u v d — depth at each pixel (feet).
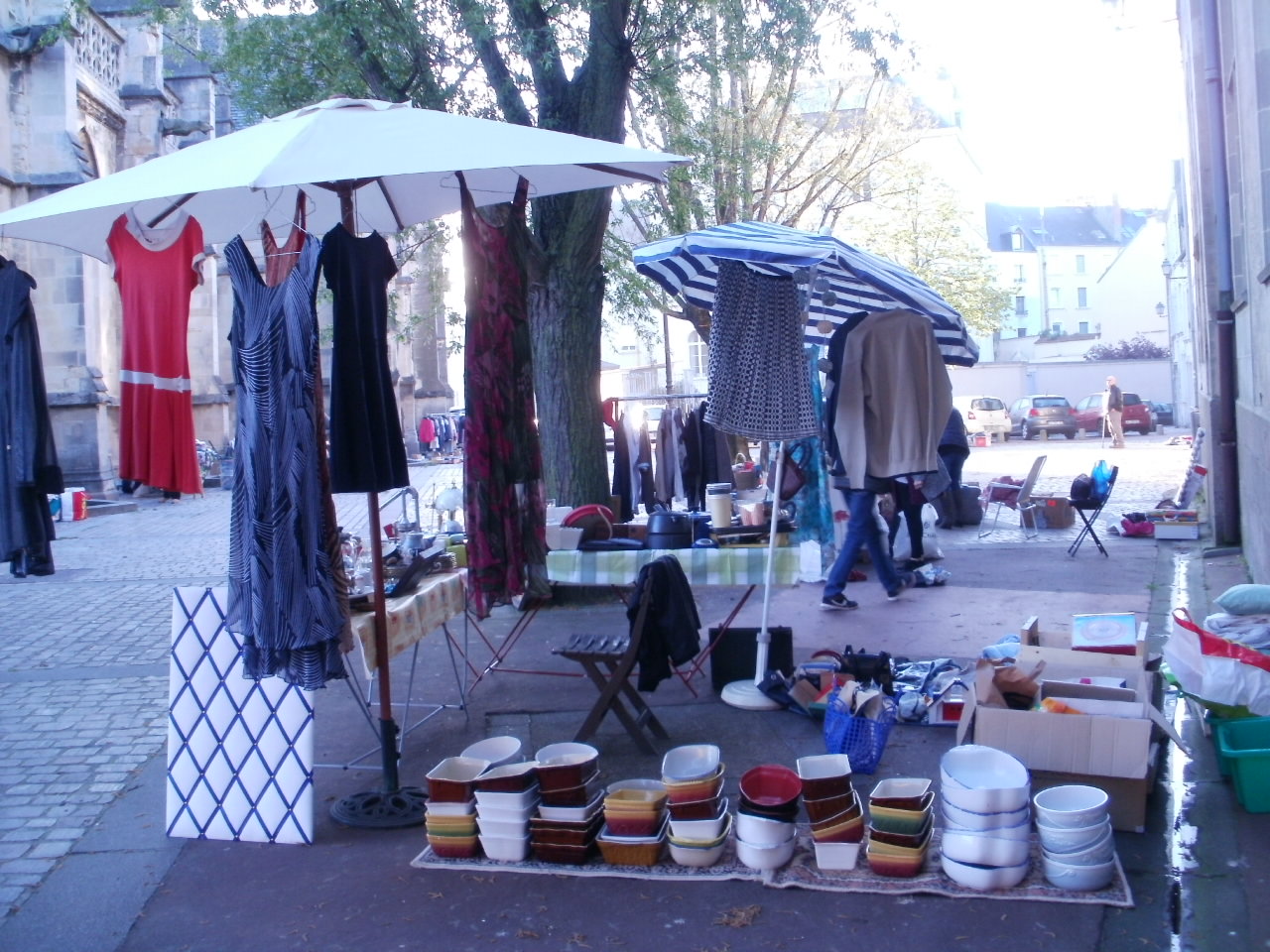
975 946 10.42
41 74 65.21
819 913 11.14
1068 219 250.16
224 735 13.65
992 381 141.90
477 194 16.79
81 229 14.39
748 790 12.53
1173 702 17.54
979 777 12.24
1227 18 29.19
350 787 15.25
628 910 11.38
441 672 21.24
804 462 26.14
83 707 20.01
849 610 25.84
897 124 63.57
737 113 50.57
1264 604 14.87
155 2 31.96
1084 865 11.34
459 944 10.89
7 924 11.60
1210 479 35.09
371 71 27.40
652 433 38.50
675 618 15.97
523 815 12.47
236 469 12.61
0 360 14.43
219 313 94.79
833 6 34.32
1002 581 28.81
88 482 66.39
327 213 17.12
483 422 14.79
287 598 12.21
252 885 12.38
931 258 82.64
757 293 18.28
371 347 12.83
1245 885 11.43
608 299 49.78
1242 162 23.63
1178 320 126.93
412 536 19.84
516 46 26.89
